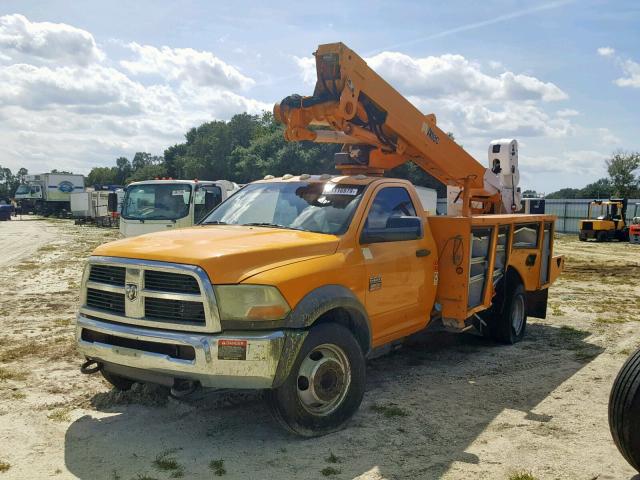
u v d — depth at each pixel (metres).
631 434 3.92
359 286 5.36
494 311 8.14
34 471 4.19
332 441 4.79
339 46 6.16
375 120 6.87
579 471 4.29
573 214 46.06
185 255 4.60
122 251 4.91
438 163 7.64
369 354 5.88
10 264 18.27
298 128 6.62
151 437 4.83
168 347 4.56
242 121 90.25
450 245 6.63
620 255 24.77
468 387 6.32
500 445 4.76
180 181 13.73
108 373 5.46
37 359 7.08
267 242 4.98
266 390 4.66
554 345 8.31
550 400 5.91
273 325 4.56
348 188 5.99
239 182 68.00
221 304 4.46
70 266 17.73
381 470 4.28
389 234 5.64
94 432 4.92
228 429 5.02
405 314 6.14
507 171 9.88
